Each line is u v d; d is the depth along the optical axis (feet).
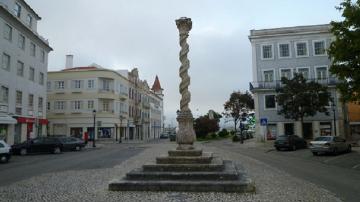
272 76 147.43
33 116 124.98
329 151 81.41
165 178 34.71
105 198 29.73
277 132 143.13
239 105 197.26
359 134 157.79
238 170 42.11
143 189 32.86
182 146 40.40
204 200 28.50
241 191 31.83
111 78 189.67
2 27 101.45
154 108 312.09
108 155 86.58
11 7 108.47
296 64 145.59
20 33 114.11
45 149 98.37
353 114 159.63
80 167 57.06
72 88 186.70
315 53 144.46
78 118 184.34
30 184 37.99
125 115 211.41
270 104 144.77
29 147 96.32
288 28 147.64
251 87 148.05
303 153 90.94
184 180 34.06
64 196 30.89
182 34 42.57
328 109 138.62
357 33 55.26
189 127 41.01
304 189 33.81
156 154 85.76
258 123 145.18
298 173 48.52
